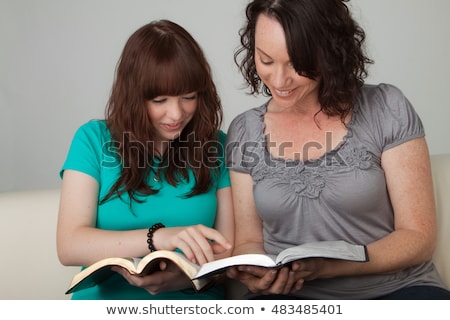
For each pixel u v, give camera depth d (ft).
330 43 5.48
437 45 10.68
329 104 5.75
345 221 5.74
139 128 5.85
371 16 10.61
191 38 5.85
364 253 5.03
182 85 5.63
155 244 5.49
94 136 6.09
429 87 10.77
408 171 5.69
